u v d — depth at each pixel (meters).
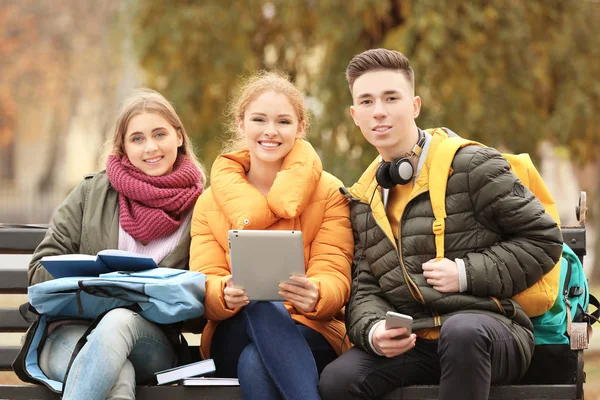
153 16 12.02
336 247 4.72
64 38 24.23
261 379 4.31
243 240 4.27
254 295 4.38
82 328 4.65
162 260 4.98
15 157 35.56
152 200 5.00
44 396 4.52
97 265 4.54
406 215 4.52
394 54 4.59
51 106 26.97
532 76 11.47
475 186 4.38
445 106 10.98
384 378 4.37
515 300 4.41
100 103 24.06
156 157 5.08
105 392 4.23
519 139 11.58
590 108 11.88
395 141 4.53
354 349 4.45
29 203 32.88
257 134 4.78
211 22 11.87
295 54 12.45
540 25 11.84
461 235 4.40
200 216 4.87
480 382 4.05
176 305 4.40
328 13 11.34
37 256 4.97
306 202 4.73
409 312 4.48
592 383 8.62
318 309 4.46
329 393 4.30
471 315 4.19
